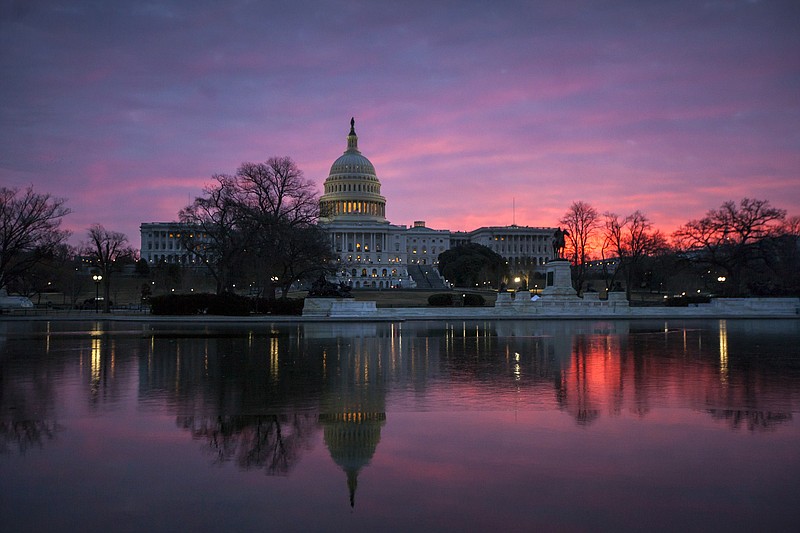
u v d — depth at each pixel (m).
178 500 10.10
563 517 9.43
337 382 21.16
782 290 82.00
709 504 9.90
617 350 32.00
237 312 68.00
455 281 173.00
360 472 11.41
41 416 15.80
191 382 21.17
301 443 13.27
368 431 14.23
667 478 11.02
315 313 68.19
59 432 14.18
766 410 16.31
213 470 11.53
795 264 101.56
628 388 19.77
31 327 52.69
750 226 89.12
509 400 17.80
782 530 8.99
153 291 139.88
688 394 18.64
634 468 11.55
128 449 12.84
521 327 52.09
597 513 9.57
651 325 55.31
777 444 13.09
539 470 11.46
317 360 27.53
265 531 8.95
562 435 13.80
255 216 73.50
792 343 35.94
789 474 11.21
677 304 82.75
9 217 78.88
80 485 10.75
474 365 25.70
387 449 12.80
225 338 40.06
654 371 23.72
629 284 106.56
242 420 15.36
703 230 92.56
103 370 24.22
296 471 11.47
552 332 45.88
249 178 77.69
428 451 12.64
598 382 20.98
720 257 95.75
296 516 9.48
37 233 83.38
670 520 9.32
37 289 117.50
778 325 55.28
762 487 10.59
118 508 9.77
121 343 36.34
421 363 26.42
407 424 14.88
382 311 69.38
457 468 11.59
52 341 37.91
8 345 35.12
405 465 11.77
